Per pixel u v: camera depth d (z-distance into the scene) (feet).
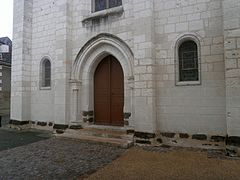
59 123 24.79
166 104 19.63
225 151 16.62
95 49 24.35
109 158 15.75
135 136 19.75
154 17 20.47
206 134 17.95
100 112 24.95
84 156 16.26
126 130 21.39
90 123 24.79
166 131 19.53
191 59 19.20
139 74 20.04
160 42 20.15
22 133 25.90
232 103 15.99
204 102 18.15
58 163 14.69
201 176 12.22
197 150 17.63
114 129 22.52
